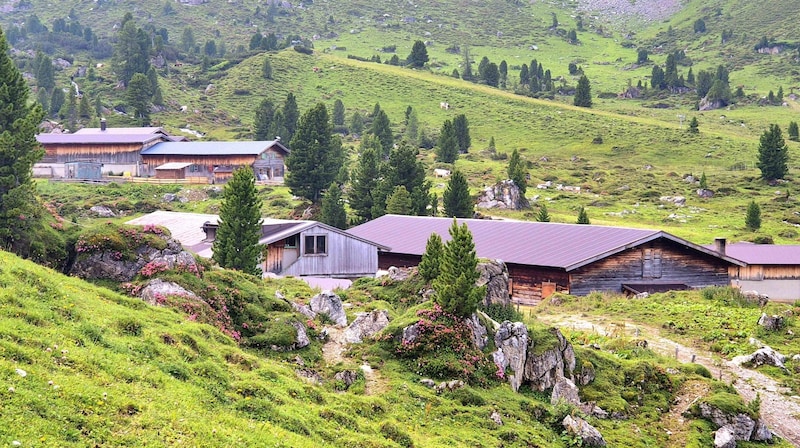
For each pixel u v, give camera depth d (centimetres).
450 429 3028
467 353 3569
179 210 12412
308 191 12694
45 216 4175
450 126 17962
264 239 6694
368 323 3806
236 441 2294
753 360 4500
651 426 3603
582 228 7381
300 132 12619
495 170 16988
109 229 3903
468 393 3319
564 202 14338
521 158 19138
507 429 3123
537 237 7350
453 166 17388
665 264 6862
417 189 11450
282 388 2884
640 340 4662
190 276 3703
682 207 13950
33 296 2747
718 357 4666
